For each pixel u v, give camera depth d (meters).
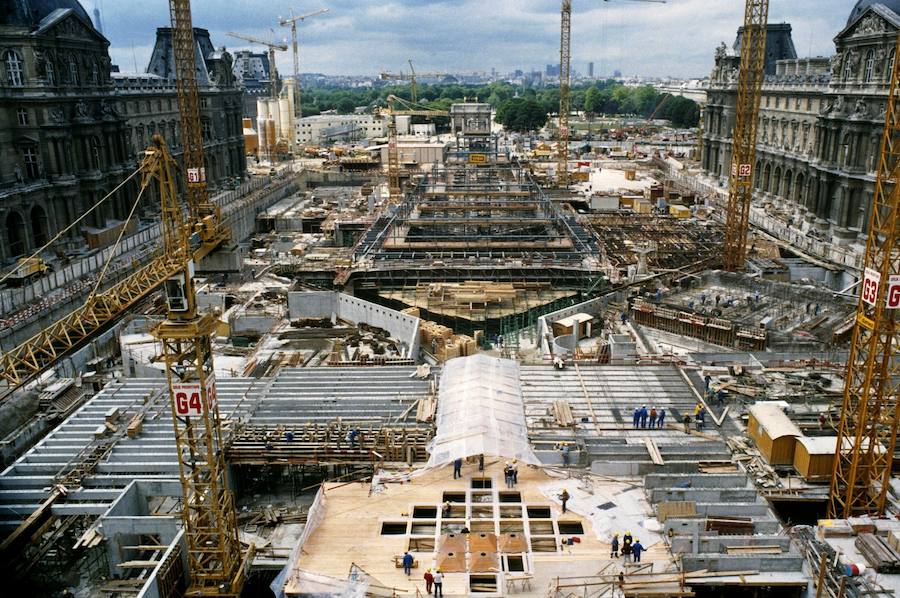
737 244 112.06
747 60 104.88
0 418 66.94
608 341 83.06
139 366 79.88
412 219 139.38
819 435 56.47
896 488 51.47
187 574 48.38
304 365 81.25
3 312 89.56
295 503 56.88
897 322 47.97
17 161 114.38
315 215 163.50
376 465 54.09
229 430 58.69
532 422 59.97
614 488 51.12
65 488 52.94
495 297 102.44
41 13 113.00
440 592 41.34
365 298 112.69
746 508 47.09
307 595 42.09
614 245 126.44
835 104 122.75
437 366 71.94
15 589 49.25
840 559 42.12
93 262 111.31
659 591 40.69
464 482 51.94
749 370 70.88
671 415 61.38
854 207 119.88
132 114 146.50
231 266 116.81
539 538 45.91
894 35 106.69
